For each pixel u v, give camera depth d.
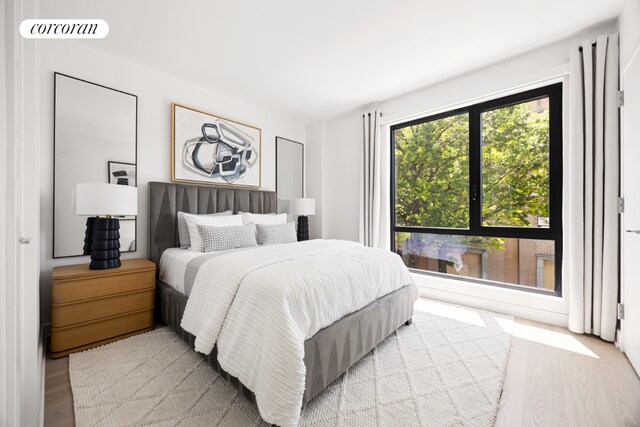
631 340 1.74
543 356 1.84
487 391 1.47
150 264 2.26
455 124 3.08
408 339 2.08
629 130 1.77
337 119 4.09
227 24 2.05
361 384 1.54
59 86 2.17
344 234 3.99
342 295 1.59
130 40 2.24
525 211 2.61
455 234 3.06
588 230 2.09
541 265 2.53
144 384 1.50
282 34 2.18
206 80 2.96
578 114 2.12
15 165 0.84
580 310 2.14
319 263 1.72
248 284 1.42
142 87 2.65
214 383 1.52
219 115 3.28
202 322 1.58
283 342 1.18
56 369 1.64
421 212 3.37
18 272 0.92
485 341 2.05
